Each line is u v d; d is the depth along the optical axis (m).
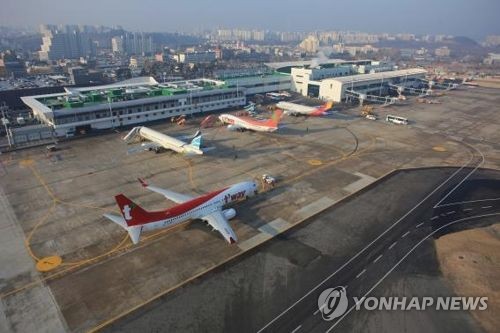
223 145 103.25
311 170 84.88
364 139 111.00
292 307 42.03
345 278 47.31
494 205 68.56
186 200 62.91
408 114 149.88
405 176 82.25
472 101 182.88
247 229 58.62
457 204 68.88
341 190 74.12
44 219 61.41
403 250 53.75
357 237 57.06
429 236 57.69
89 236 56.22
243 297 43.38
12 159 91.19
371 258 51.69
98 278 46.53
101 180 78.12
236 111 150.38
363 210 65.88
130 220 50.00
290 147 102.00
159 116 133.38
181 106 139.12
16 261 49.94
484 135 118.69
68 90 139.88
